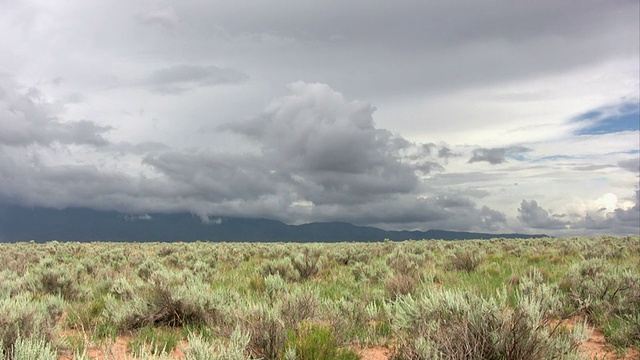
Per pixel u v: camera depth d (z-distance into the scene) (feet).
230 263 62.39
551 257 57.72
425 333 15.87
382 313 24.58
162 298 24.95
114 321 23.52
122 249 89.86
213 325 22.06
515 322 14.43
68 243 119.34
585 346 19.35
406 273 38.19
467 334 14.75
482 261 51.44
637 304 23.58
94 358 17.79
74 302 29.12
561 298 24.64
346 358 16.70
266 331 17.60
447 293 17.43
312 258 48.57
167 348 19.47
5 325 18.13
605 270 31.22
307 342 16.22
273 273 42.88
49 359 14.37
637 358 17.84
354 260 62.23
